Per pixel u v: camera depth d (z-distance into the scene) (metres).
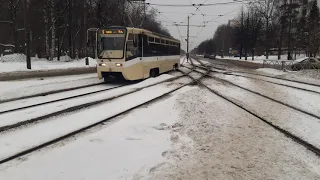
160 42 21.14
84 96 12.32
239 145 6.06
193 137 6.55
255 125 7.60
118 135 6.78
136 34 16.92
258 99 11.70
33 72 23.22
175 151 5.73
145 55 18.06
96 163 5.19
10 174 4.81
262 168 4.98
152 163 5.16
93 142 6.30
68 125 7.64
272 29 59.72
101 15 40.41
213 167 5.00
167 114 8.77
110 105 10.26
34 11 38.75
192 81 17.83
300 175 4.74
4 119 8.21
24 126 7.52
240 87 15.27
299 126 7.63
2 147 6.04
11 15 36.69
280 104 10.63
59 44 43.28
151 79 17.73
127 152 5.70
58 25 40.69
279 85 16.72
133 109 9.53
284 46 74.00
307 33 58.44
